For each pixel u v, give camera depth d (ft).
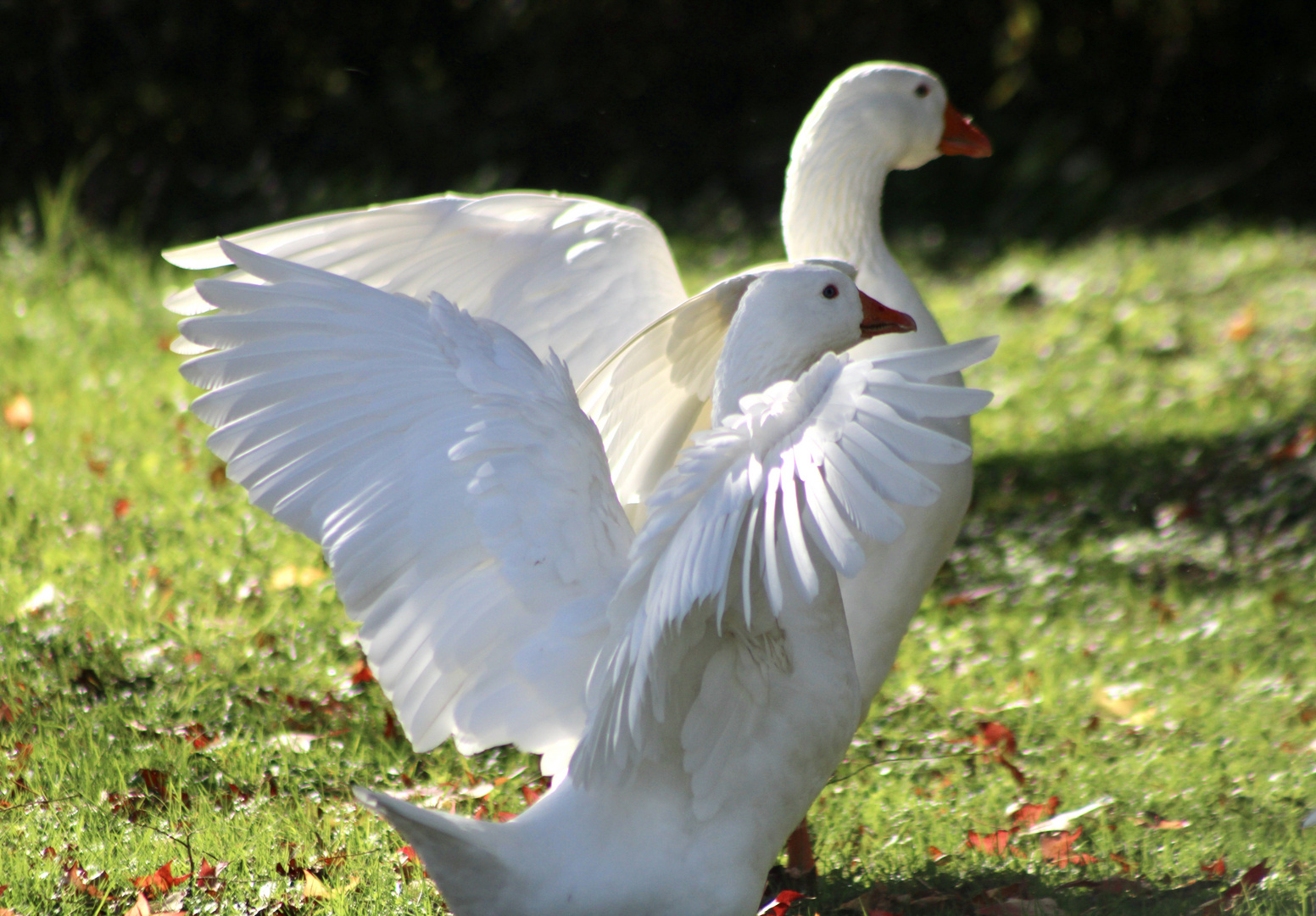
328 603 35.86
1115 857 25.17
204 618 34.09
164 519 40.24
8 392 51.13
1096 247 94.43
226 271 74.43
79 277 68.18
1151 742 31.42
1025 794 28.60
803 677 18.45
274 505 18.60
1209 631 38.50
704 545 14.92
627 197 113.39
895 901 23.59
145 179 97.25
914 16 121.39
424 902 22.41
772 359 20.59
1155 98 113.39
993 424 60.34
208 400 18.31
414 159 112.47
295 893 22.38
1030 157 107.86
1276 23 109.91
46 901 21.75
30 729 27.94
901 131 27.45
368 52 116.06
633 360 22.93
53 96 98.27
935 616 40.04
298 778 27.09
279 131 110.22
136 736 27.94
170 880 22.49
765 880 19.15
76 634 31.73
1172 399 62.54
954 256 98.22
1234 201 104.01
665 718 17.78
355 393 18.92
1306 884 23.48
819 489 14.48
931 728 32.50
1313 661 36.83
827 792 28.76
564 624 18.49
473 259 25.49
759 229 105.81
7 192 94.58
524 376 19.45
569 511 18.81
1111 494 51.39
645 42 120.67
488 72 120.47
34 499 40.29
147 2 102.27
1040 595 42.22
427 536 18.53
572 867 17.65
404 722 19.26
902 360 14.56
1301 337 69.31
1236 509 49.08
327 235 24.16
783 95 123.54
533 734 19.13
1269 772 29.43
